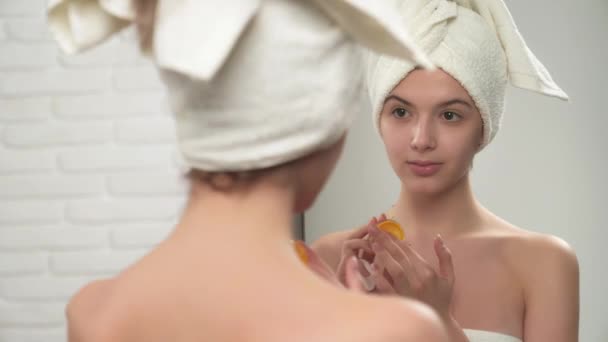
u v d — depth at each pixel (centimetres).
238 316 62
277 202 67
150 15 68
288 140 65
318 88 65
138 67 243
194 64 58
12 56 243
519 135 249
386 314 61
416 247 150
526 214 250
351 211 252
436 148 139
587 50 247
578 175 248
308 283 64
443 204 151
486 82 143
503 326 147
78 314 74
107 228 241
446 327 128
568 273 148
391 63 141
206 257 66
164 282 67
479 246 150
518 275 149
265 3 64
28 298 241
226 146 65
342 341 59
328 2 65
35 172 242
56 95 243
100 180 242
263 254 65
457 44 141
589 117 247
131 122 242
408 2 145
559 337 144
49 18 72
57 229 241
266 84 64
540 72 152
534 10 249
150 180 241
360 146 251
